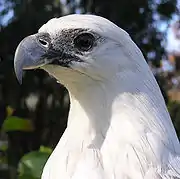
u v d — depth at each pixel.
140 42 6.44
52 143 6.34
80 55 2.99
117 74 2.95
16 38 5.93
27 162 4.28
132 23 6.39
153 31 6.55
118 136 2.89
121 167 2.83
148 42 6.55
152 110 2.92
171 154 2.90
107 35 2.96
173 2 6.59
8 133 5.95
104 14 6.30
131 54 2.96
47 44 3.03
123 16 6.30
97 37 2.97
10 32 5.92
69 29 3.02
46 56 3.02
